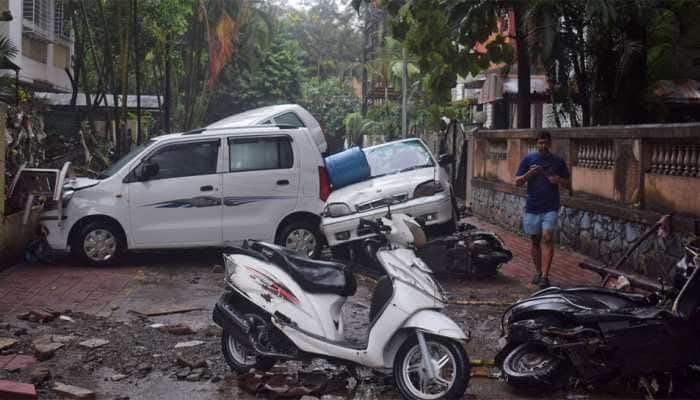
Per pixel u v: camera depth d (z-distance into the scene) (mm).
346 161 12305
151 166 11930
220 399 6262
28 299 9555
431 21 14547
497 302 9680
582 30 15719
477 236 11312
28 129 13797
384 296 6340
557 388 6383
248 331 6590
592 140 13250
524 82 18266
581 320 6355
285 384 6508
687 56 18516
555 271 11898
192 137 12227
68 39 25016
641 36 15312
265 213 12211
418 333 6059
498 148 19094
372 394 6414
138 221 11953
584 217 13297
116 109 20422
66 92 26891
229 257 6930
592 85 15992
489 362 7145
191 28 29094
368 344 6254
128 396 6309
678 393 6441
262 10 31141
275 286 6602
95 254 11875
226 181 12125
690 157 10188
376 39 34750
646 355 6293
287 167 12281
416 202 11383
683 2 16422
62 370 6941
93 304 9445
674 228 10094
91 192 11852
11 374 6785
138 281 10938
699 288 6254
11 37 19438
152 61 29312
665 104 17359
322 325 6512
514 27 17297
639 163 11352
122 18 24062
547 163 10414
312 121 16141
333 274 6754
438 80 15750
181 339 8016
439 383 6070
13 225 11656
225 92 44438
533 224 10555
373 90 35844
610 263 12188
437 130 27609
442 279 11266
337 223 11469
